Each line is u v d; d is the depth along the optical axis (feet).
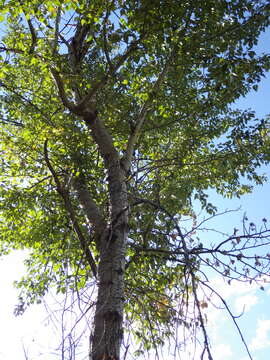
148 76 23.15
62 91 20.17
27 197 25.79
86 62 24.08
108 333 13.73
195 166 24.63
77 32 23.65
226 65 19.10
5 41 24.85
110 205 18.21
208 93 22.95
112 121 24.26
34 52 20.61
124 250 16.80
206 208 22.12
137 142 24.18
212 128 24.82
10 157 26.78
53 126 22.65
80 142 23.75
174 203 19.75
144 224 18.99
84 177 22.65
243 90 21.68
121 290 15.47
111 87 21.65
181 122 24.03
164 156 24.26
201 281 12.56
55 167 25.52
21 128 26.21
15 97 24.38
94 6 19.06
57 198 25.02
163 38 19.72
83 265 22.48
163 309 16.90
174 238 16.08
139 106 24.17
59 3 18.80
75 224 18.83
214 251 14.96
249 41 19.85
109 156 19.88
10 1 18.54
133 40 20.15
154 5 18.61
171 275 19.70
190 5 19.29
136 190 20.03
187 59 20.79
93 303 13.69
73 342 10.32
